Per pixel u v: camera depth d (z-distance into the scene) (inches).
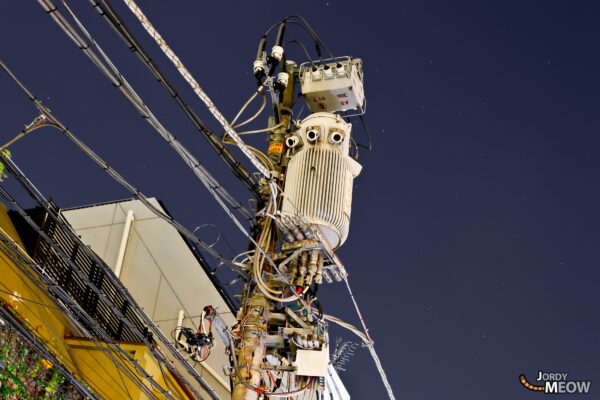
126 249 724.7
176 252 729.6
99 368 530.0
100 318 594.6
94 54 314.3
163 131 360.2
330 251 479.8
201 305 729.0
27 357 426.9
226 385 761.6
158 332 445.1
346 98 557.9
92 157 342.3
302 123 515.8
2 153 317.4
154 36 315.9
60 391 455.5
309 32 526.6
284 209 485.7
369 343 510.9
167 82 376.2
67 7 293.0
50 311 517.7
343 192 496.1
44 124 312.8
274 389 490.0
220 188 429.7
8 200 343.0
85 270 593.9
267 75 509.7
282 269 483.2
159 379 576.1
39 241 537.6
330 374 645.3
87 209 747.4
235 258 479.2
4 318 393.1
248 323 472.7
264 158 509.7
